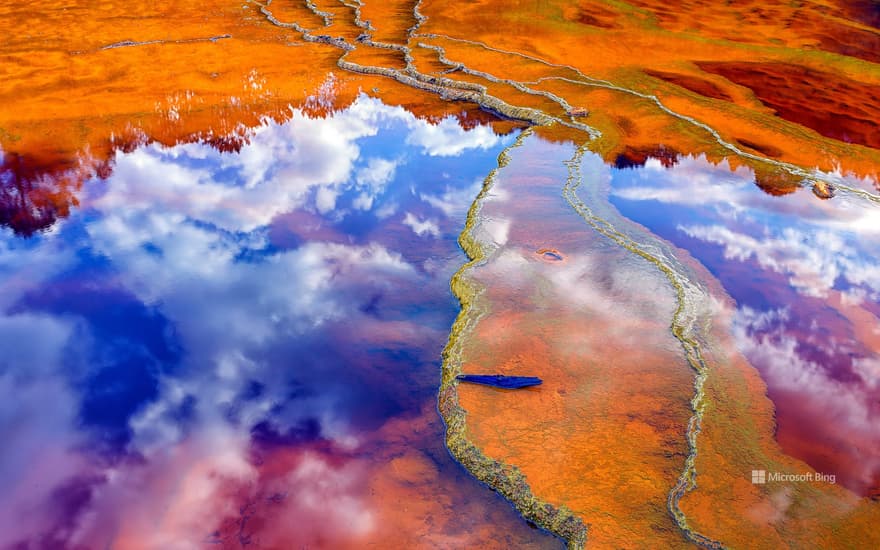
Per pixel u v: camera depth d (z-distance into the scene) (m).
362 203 10.16
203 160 11.64
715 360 6.48
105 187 10.50
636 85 14.92
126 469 5.47
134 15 22.11
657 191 10.20
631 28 20.08
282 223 9.52
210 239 9.06
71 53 17.55
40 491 5.26
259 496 5.17
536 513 4.90
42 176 10.77
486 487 5.19
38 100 14.09
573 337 6.77
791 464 5.27
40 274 8.16
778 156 11.48
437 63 16.88
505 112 13.82
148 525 4.95
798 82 15.38
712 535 4.63
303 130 13.11
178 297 7.79
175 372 6.61
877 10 23.11
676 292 7.56
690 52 17.77
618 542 4.61
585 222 9.16
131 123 13.12
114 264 8.42
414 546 4.72
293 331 7.20
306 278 8.17
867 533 4.65
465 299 7.53
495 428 5.63
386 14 22.20
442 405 5.99
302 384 6.42
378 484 5.25
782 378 6.25
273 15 22.39
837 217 9.48
